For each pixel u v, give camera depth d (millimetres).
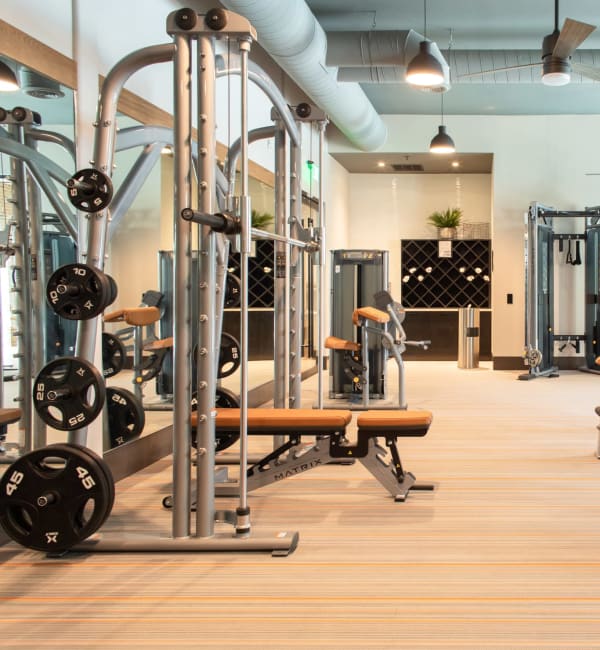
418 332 11539
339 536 2941
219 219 2688
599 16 6496
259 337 7453
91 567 2604
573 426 5594
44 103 3287
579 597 2305
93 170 2604
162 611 2213
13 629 2094
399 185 12070
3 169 3158
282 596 2320
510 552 2734
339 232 11195
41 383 2592
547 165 10109
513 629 2070
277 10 4680
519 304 10125
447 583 2424
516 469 4156
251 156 6512
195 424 3303
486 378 9117
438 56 5625
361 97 7812
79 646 1982
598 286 9398
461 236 11961
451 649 1945
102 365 3859
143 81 4207
